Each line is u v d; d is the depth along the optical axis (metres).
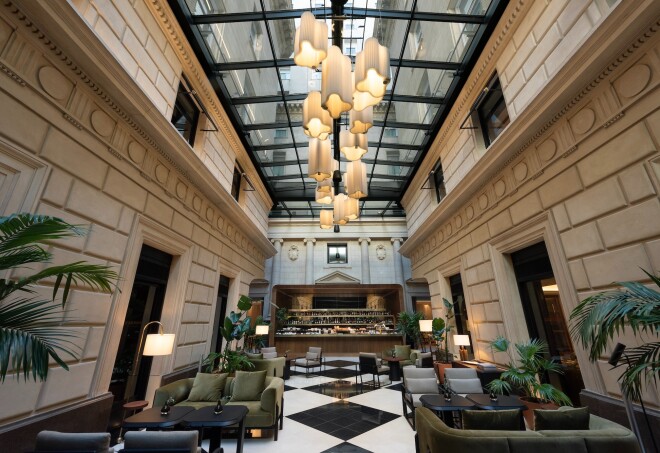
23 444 2.47
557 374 4.65
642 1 2.61
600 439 2.06
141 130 4.14
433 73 7.32
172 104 4.98
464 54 5.87
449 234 7.94
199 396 4.32
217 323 7.72
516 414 2.36
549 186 4.19
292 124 7.77
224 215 7.45
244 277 9.23
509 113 5.00
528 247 5.07
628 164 3.04
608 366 3.28
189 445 2.12
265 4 6.49
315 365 8.12
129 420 3.00
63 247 2.96
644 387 2.88
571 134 3.76
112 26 3.62
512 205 5.10
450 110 7.18
